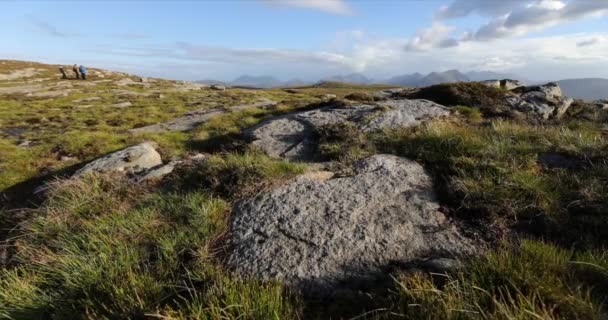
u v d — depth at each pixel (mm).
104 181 7527
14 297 4285
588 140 7289
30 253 5293
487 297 3391
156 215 5703
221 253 4820
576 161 6578
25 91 44594
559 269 3711
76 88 48969
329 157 8336
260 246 4832
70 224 5941
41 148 14188
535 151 6988
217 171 6777
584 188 5398
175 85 59875
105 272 4395
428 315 3166
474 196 5602
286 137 10117
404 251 4676
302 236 4949
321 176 6824
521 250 4105
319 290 4086
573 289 3414
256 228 5203
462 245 4754
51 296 4234
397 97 15820
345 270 4363
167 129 17469
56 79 62781
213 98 34781
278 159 8758
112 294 3988
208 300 3699
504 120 11289
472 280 3531
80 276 4402
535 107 12539
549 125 10508
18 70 69562
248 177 6406
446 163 6922
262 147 9648
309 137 9812
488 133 8422
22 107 30000
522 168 6418
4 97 38500
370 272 4328
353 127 9477
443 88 14570
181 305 3791
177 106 28359
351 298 3883
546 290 3316
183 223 5461
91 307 3951
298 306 3787
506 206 5301
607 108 13359
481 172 6262
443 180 6488
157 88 52531
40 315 4098
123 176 8062
